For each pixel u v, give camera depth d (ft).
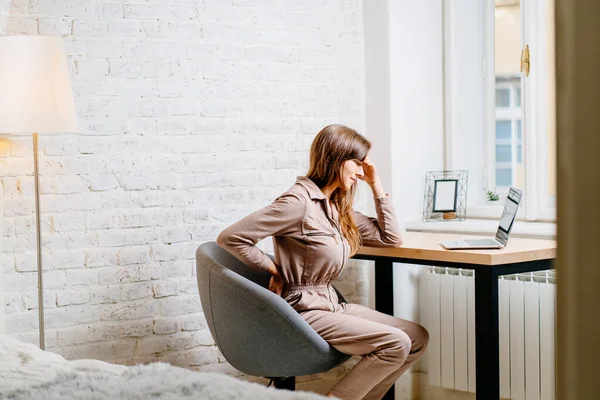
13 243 9.36
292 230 8.57
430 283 11.13
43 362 4.72
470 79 11.89
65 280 9.64
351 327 8.23
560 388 0.63
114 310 9.91
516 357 9.94
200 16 10.32
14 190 9.35
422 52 11.66
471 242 9.11
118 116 9.87
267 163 10.86
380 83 11.39
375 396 8.81
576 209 0.62
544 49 10.74
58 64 8.41
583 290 0.62
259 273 9.41
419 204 11.70
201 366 10.48
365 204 11.62
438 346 11.01
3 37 8.28
